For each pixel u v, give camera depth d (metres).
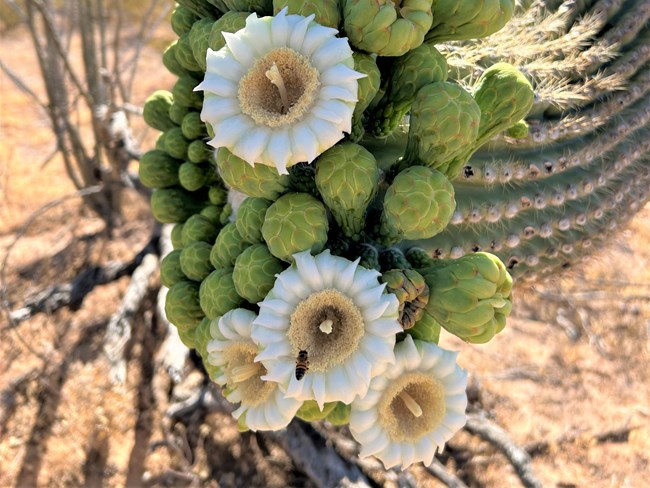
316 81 0.21
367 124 0.29
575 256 0.47
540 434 0.74
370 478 0.60
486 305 0.25
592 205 0.44
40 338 0.77
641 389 0.81
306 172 0.26
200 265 0.33
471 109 0.25
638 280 0.96
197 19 0.37
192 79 0.40
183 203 0.43
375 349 0.22
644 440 0.73
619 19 0.42
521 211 0.41
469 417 0.67
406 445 0.25
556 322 0.90
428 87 0.25
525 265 0.45
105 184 0.94
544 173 0.39
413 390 0.25
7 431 0.67
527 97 0.28
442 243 0.37
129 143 0.83
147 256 0.78
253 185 0.26
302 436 0.55
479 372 0.81
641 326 0.89
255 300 0.26
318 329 0.23
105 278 0.75
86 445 0.66
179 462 0.66
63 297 0.72
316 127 0.21
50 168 1.11
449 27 0.26
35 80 1.42
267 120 0.22
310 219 0.25
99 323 0.80
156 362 0.72
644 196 0.49
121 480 0.65
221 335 0.27
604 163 0.43
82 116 1.23
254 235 0.28
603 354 0.86
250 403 0.26
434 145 0.25
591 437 0.73
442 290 0.25
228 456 0.67
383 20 0.23
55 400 0.70
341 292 0.23
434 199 0.24
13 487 0.63
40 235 0.97
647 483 0.70
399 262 0.27
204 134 0.40
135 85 1.44
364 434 0.25
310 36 0.22
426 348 0.25
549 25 0.37
